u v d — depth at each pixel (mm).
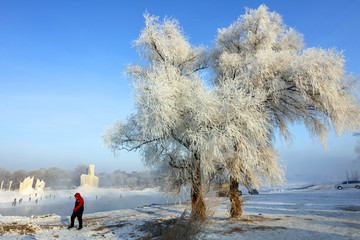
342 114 11383
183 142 11523
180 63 13805
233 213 12234
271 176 12328
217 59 14812
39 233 9539
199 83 11320
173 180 12617
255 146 11328
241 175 11695
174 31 14039
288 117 13523
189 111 11008
